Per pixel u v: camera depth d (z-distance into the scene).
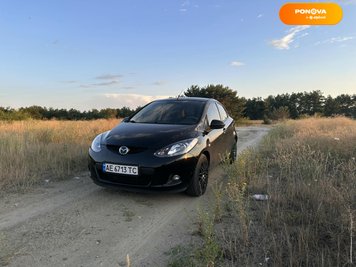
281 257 2.87
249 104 85.62
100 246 3.31
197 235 3.56
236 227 3.65
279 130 14.94
